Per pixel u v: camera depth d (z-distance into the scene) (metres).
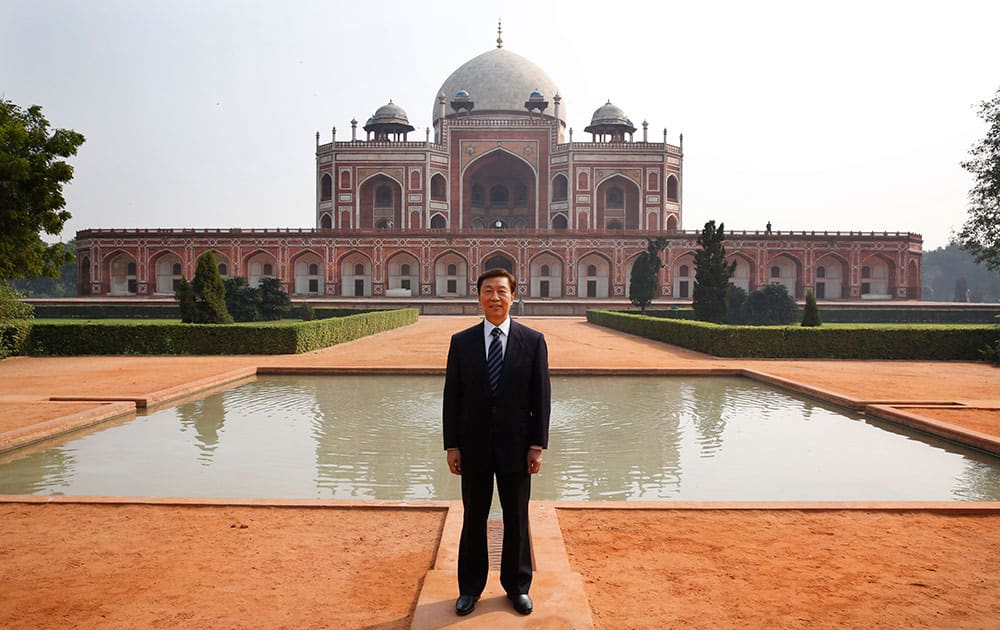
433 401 7.73
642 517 3.53
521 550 2.36
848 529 3.37
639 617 2.39
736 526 3.40
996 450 5.34
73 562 2.92
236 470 4.95
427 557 2.98
